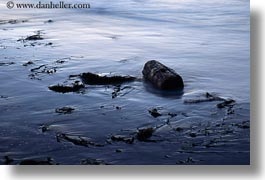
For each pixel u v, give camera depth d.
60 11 16.08
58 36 11.33
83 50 9.54
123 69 7.90
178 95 6.33
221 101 5.96
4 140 4.76
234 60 8.49
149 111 5.62
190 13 15.72
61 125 5.17
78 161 4.28
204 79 7.21
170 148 4.50
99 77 7.05
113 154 4.39
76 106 5.86
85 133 4.93
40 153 4.46
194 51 9.41
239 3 17.73
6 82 7.02
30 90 6.59
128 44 10.30
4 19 14.17
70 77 7.31
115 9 17.27
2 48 9.70
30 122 5.28
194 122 5.20
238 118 5.29
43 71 7.71
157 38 11.14
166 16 15.29
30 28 12.57
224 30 12.15
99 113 5.57
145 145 4.57
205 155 4.33
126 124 5.19
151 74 6.92
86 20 14.31
